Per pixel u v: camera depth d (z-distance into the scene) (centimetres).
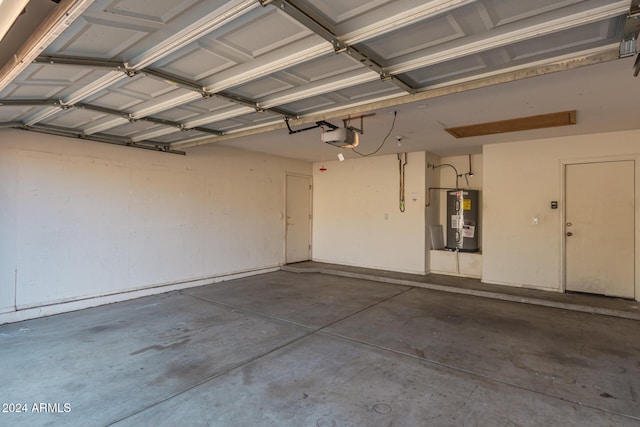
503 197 561
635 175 470
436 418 219
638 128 458
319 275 683
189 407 231
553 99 338
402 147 602
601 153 488
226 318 418
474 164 667
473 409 229
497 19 192
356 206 740
